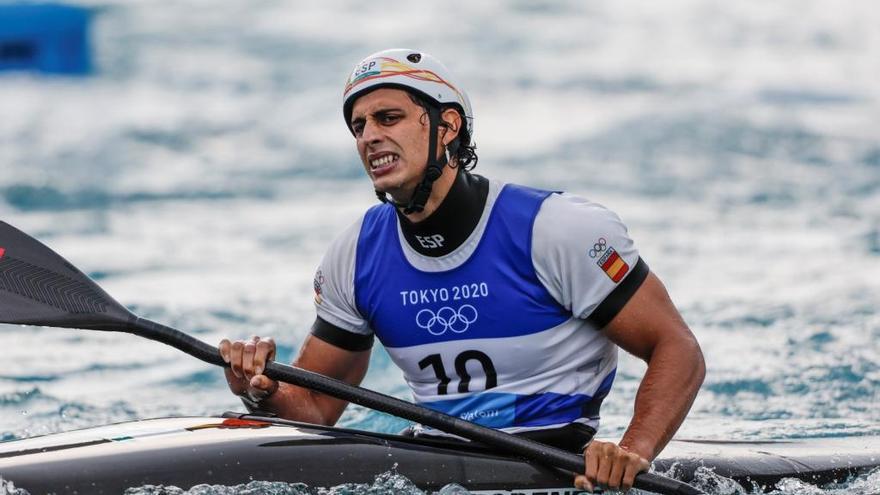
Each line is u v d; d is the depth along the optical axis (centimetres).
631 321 1427
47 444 1388
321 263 1555
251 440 1392
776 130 6138
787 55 8900
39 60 7519
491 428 1389
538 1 10556
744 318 3028
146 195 4956
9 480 1288
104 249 4012
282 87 7462
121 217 4559
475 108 6800
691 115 6438
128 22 9462
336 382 1430
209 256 3903
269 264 3788
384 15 9919
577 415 1462
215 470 1343
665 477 1357
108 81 7519
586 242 1407
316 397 1589
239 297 3331
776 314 3053
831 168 5356
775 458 1650
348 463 1388
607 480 1330
